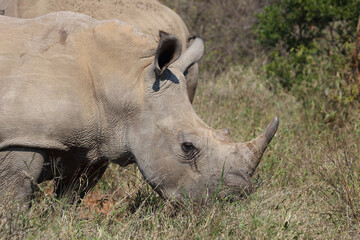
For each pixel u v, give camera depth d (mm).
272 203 15547
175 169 14266
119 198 16328
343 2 26766
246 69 31047
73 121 13977
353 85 24469
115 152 14789
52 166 14664
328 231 14742
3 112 13492
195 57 15148
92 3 18609
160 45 13555
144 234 13945
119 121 14547
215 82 29688
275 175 17891
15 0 18000
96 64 14367
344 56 26516
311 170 17906
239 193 14086
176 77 14438
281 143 20906
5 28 14266
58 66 14023
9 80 13641
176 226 14203
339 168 17281
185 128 14164
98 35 14484
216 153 14039
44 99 13695
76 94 14039
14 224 13078
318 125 23078
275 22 28250
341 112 23953
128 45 14500
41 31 14320
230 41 33281
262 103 25922
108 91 14336
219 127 21906
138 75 14438
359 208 15562
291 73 28000
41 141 13758
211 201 14219
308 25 28031
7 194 13594
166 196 14586
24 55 13914
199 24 34125
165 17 20031
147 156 14398
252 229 14055
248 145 14125
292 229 14297
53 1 18031
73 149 14586
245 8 34500
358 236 14688
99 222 15047
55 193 16453
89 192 16922
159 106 14281
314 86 26484
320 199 16359
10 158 13734
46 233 13352
